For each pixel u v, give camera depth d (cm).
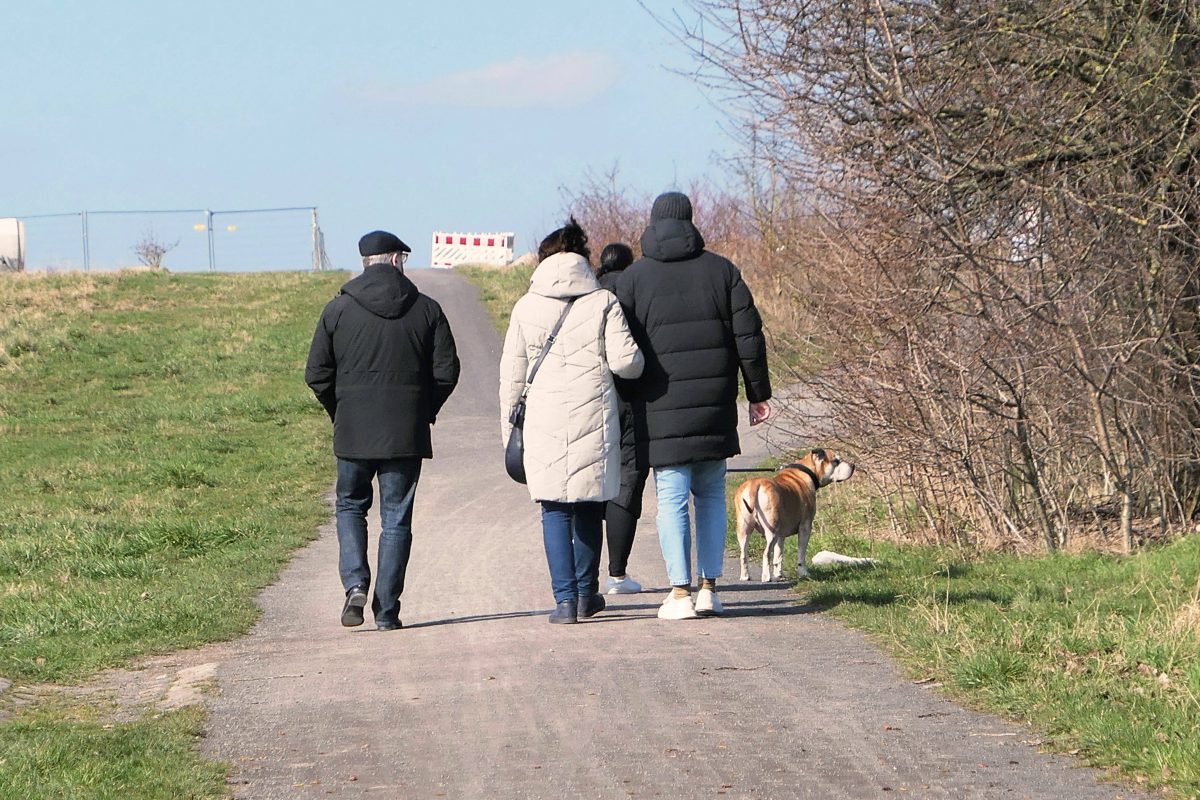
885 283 2519
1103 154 2553
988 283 2497
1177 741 1188
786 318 3106
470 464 4669
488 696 1496
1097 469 2806
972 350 2580
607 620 1967
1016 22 2509
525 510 3616
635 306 1866
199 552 3073
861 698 1438
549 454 1862
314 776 1230
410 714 1437
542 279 1872
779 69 2427
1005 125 2512
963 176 2500
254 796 1180
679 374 1856
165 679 1702
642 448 1883
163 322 8250
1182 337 2655
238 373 6856
